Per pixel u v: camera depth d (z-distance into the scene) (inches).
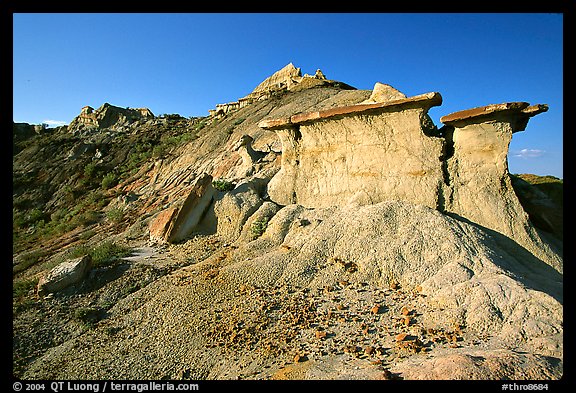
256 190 644.1
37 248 915.4
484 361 264.2
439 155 480.7
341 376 275.3
